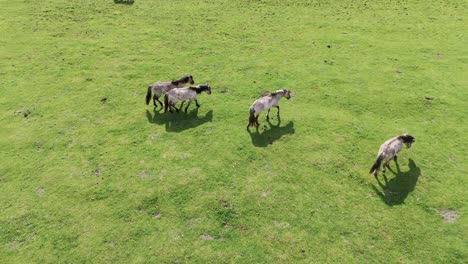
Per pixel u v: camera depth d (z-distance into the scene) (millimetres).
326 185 12727
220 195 12375
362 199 12172
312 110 16641
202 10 28141
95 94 17906
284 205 12000
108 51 21953
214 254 10500
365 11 27375
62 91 18156
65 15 26859
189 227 11320
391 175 13023
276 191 12516
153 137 15133
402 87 18078
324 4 28859
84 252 10641
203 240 10914
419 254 10430
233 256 10438
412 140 13281
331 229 11188
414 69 19609
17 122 16016
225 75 19453
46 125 15844
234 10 28109
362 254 10469
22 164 13773
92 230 11281
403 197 12172
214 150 14359
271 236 10992
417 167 13344
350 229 11180
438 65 19875
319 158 13875
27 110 16750
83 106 17062
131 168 13562
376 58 20859
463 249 10461
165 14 27406
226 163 13727
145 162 13836
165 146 14625
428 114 16141
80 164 13781
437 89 17797
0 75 19391
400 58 20750
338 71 19656
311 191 12508
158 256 10500
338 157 13898
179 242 10867
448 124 15469
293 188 12633
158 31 24641
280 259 10352
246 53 21797
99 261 10398
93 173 13375
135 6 28734
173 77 19234
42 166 13688
